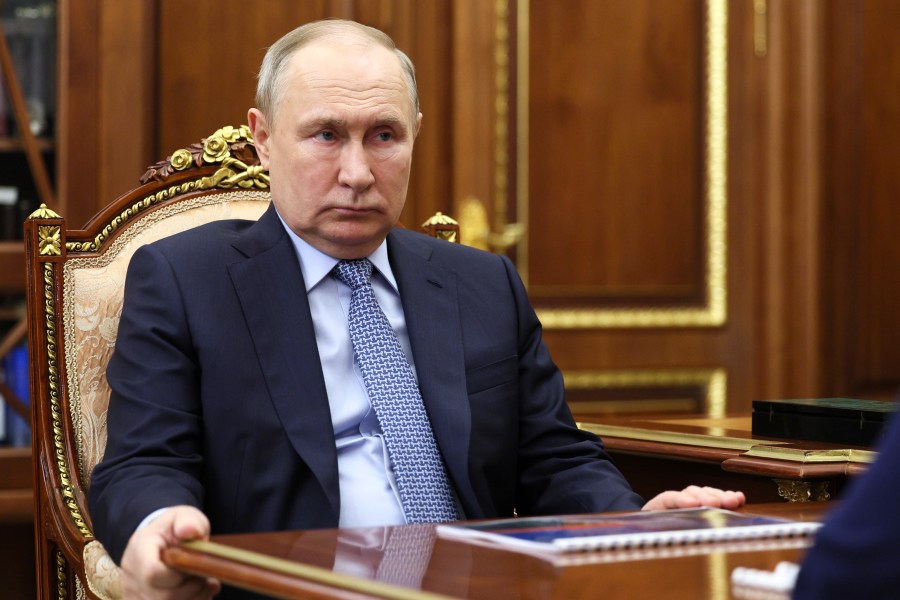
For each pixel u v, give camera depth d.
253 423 3.66
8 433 7.15
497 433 4.01
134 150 7.42
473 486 3.88
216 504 3.65
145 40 7.45
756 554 2.47
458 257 4.33
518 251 8.59
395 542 2.60
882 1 9.63
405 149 3.87
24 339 7.17
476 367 4.05
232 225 4.13
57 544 4.02
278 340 3.77
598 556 2.45
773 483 3.85
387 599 2.05
